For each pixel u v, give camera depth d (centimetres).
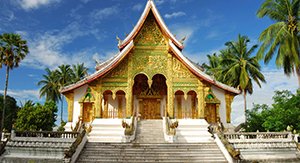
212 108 2764
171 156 1767
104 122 2508
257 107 3070
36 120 3297
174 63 2716
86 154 1802
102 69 2603
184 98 2756
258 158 1856
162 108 2897
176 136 2152
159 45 2764
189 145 1927
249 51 3894
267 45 2478
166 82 2677
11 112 4372
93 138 2297
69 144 1869
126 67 2702
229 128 2684
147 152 1812
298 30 2419
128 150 1839
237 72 3762
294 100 2606
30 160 1827
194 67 2616
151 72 2688
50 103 3716
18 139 1927
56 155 1839
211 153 1827
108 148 1878
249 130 2886
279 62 2420
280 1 2556
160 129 2347
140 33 2789
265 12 2584
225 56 4112
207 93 2697
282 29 2398
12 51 3131
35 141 1897
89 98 2717
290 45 2367
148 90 2934
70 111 2750
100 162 1700
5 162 1858
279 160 1852
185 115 2819
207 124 2477
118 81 2666
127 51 2631
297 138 1975
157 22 2784
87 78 2603
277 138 1958
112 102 2845
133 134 2162
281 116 2427
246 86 3738
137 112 2878
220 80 4031
